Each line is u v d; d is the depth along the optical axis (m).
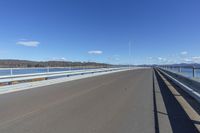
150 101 11.07
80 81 24.16
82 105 10.07
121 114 8.30
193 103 10.37
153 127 6.57
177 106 9.67
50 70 26.38
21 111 8.80
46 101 11.11
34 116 8.00
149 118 7.64
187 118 7.57
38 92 14.61
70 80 25.52
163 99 11.60
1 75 15.88
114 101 11.13
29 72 20.20
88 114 8.32
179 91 14.99
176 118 7.59
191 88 12.38
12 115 8.14
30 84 17.69
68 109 9.21
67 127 6.63
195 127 6.52
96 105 10.08
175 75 20.81
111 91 15.20
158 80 25.56
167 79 26.61
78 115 8.16
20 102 10.81
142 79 27.33
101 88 17.08
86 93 14.14
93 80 25.69
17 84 16.48
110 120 7.43
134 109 9.17
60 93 14.12
